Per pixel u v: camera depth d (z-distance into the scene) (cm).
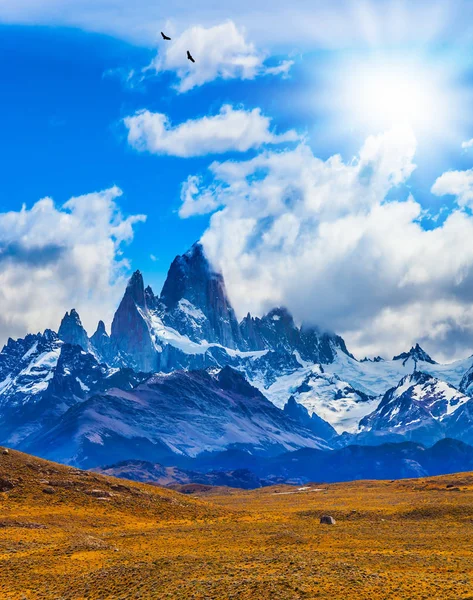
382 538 19900
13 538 19512
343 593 13000
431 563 15912
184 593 13762
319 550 18075
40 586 15338
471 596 12612
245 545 19088
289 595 13050
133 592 14350
